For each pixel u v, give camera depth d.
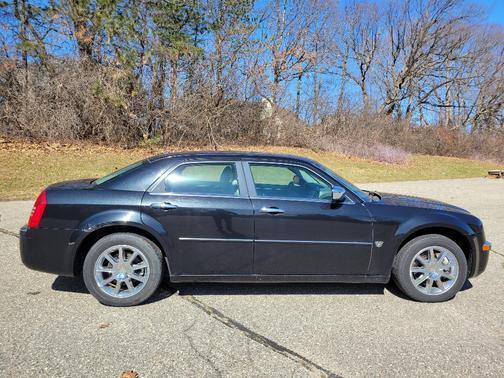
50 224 3.82
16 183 10.78
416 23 39.44
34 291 4.14
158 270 3.90
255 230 3.94
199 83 20.27
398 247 4.10
